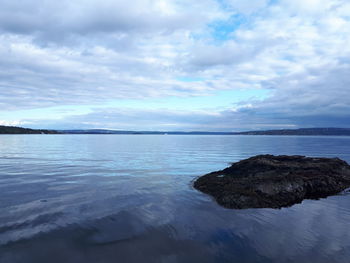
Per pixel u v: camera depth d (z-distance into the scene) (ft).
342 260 18.60
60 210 28.86
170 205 32.22
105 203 32.37
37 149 140.46
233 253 19.51
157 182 48.03
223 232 23.52
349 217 28.71
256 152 132.77
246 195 34.12
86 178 51.19
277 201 34.50
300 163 56.44
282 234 23.30
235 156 109.60
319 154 117.08
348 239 22.38
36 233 22.11
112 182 47.24
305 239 22.26
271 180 40.42
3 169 63.16
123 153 120.37
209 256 19.01
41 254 18.63
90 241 20.99
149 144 225.56
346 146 191.11
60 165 72.18
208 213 29.17
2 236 21.34
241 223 26.03
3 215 26.76
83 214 27.63
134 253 19.22
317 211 31.01
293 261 18.38
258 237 22.52
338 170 53.62
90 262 17.84
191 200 34.96
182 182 48.49
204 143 256.11
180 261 18.28
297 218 28.07
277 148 168.45
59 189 40.29
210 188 40.47
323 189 42.06
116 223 25.14
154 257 18.72
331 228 25.05
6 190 38.93
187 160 91.50
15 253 18.62
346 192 42.22
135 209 29.96
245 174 49.75
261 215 28.89
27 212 27.89
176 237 22.20
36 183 45.06
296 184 40.09
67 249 19.49
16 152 118.83
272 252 19.76
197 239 21.88
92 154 112.27
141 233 22.85
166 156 106.73
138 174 57.57
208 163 82.79
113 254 18.99
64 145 187.32
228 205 32.30
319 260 18.57
